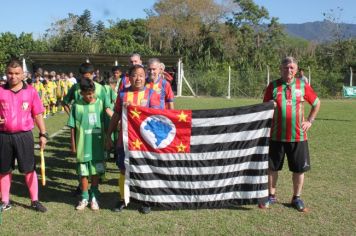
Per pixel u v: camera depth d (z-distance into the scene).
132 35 57.97
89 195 6.10
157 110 5.67
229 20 55.59
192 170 5.75
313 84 37.66
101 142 5.84
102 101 6.00
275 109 5.82
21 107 5.62
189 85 36.12
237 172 5.81
